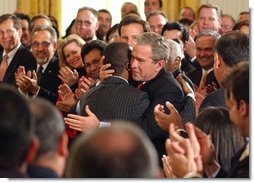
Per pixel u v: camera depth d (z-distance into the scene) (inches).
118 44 165.0
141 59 162.2
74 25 312.2
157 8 366.9
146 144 74.2
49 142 85.0
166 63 176.7
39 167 84.0
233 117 110.2
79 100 178.7
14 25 245.4
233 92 109.3
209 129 119.3
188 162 107.3
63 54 217.9
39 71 231.1
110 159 72.7
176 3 417.7
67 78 211.3
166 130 151.8
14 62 242.7
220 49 144.6
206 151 115.3
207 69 213.8
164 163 118.7
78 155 74.2
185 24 345.7
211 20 305.3
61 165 86.2
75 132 165.0
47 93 218.5
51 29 232.7
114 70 163.3
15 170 80.4
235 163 113.0
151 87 162.9
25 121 80.7
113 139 73.6
